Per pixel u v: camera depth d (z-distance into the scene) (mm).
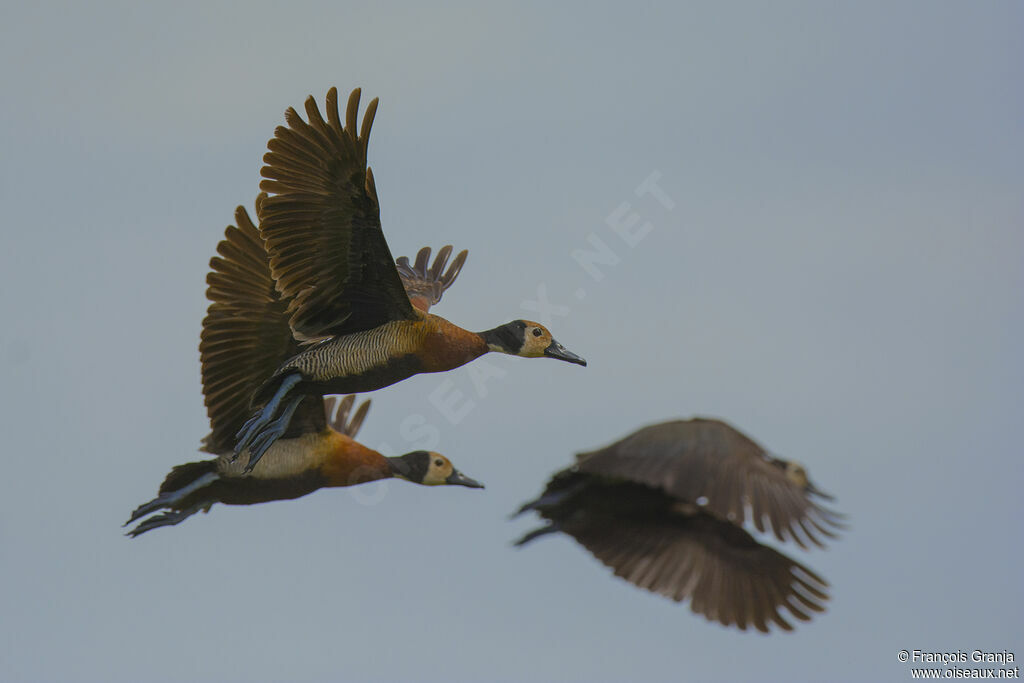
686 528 12148
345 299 15547
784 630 11820
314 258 15195
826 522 10852
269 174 14742
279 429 15875
